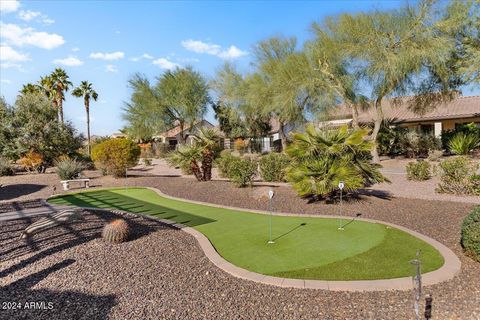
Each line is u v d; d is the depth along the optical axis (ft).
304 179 28.22
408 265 15.07
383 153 73.31
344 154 28.25
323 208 27.27
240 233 21.09
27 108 62.90
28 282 14.01
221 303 12.24
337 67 65.26
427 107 71.26
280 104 72.54
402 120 80.59
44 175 55.83
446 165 34.32
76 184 45.91
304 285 13.42
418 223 22.12
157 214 27.09
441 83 64.08
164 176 54.03
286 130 93.40
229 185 39.50
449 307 11.51
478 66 53.67
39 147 62.54
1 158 60.39
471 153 61.46
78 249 17.69
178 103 110.32
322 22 64.95
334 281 13.66
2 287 13.62
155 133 120.37
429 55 54.80
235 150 107.45
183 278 14.38
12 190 41.78
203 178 44.19
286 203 29.66
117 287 13.53
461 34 59.93
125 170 52.65
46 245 18.47
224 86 98.12
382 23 57.72
